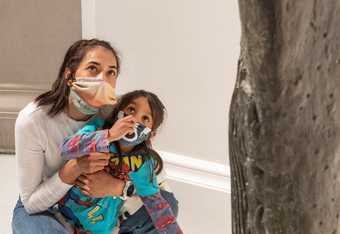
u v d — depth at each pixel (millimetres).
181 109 2248
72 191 1500
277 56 529
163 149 2314
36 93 2697
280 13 517
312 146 533
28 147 1492
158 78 2254
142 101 1450
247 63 546
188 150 2277
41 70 2682
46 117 1478
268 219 571
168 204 1562
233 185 617
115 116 1468
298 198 554
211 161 2250
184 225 2240
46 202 1494
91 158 1421
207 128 2223
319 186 538
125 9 2248
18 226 1521
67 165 1453
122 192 1495
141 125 1422
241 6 525
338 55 494
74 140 1405
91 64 1396
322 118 518
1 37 2654
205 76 2172
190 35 2154
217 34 2104
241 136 582
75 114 1472
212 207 2271
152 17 2205
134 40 2262
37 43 2648
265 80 537
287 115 540
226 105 2164
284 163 554
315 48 508
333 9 492
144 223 1597
